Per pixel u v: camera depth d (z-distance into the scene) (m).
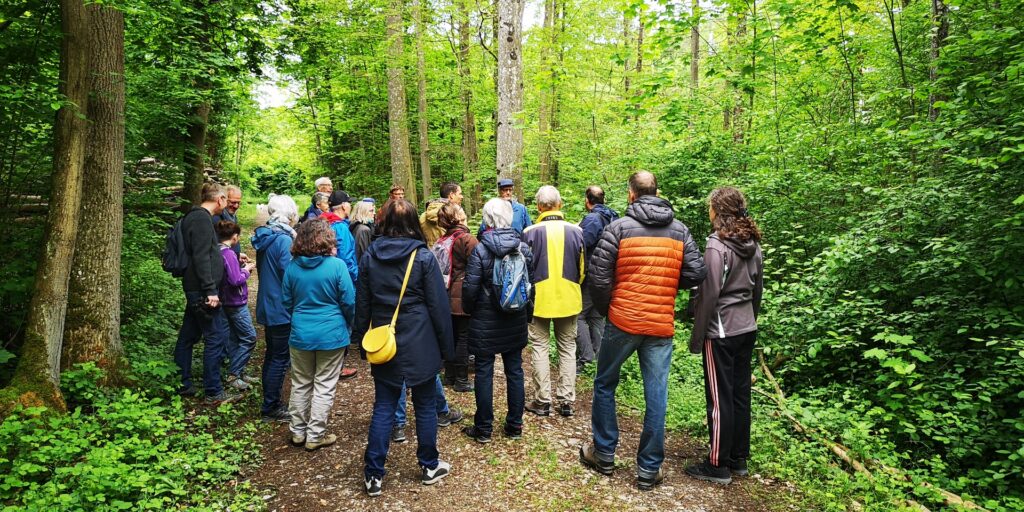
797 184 6.41
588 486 3.19
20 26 4.39
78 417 3.52
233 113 10.59
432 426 3.14
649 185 3.21
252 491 3.09
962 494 3.24
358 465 3.43
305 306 3.48
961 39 4.57
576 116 12.98
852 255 4.66
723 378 3.18
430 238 5.31
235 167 25.52
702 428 3.97
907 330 4.66
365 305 3.10
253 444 3.63
